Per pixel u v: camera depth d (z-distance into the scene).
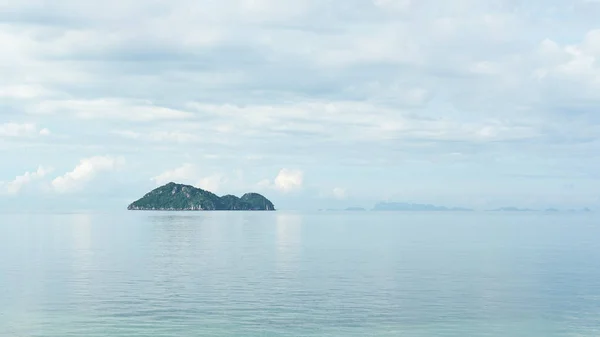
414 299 45.41
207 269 63.53
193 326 36.69
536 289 50.28
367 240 117.19
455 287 51.34
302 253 84.44
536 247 99.06
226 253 84.00
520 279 56.22
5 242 107.75
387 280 55.22
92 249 91.19
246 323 37.53
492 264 69.31
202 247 96.44
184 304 43.09
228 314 39.88
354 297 46.19
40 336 34.38
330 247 97.00
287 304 43.28
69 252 85.31
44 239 117.56
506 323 38.06
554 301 44.84
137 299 45.00
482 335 35.41
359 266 66.81
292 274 59.41
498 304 43.69
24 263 69.19
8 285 51.72
